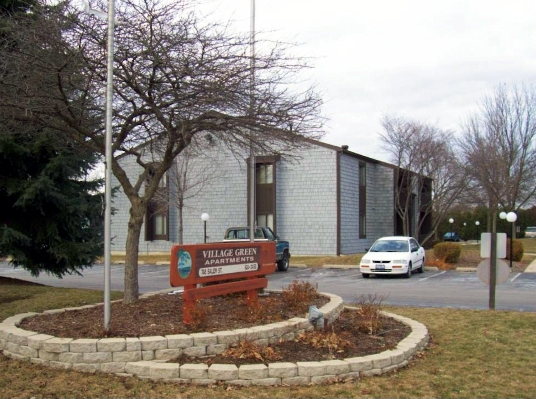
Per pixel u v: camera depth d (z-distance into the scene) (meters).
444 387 5.77
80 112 9.10
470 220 55.12
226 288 7.62
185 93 8.40
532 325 8.63
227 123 8.54
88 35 8.33
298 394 5.56
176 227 32.00
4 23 10.27
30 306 9.76
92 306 8.68
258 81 8.59
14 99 8.37
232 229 22.53
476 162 28.55
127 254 8.66
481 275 10.38
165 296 9.40
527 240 53.53
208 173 30.31
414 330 7.85
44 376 6.05
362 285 17.23
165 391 5.62
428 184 36.28
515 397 5.47
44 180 12.79
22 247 13.65
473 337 7.94
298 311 8.26
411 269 20.05
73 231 14.27
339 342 6.81
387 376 6.15
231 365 5.96
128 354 6.18
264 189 29.53
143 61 8.41
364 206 31.69
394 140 51.47
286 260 23.23
